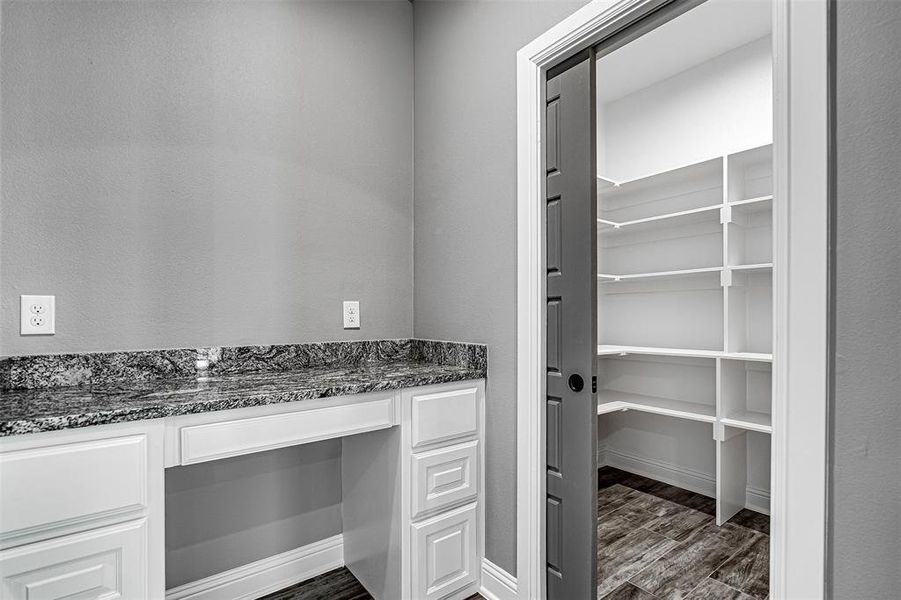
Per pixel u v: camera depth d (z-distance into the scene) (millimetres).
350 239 1965
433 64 2047
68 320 1382
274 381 1477
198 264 1608
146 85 1516
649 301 3062
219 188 1652
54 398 1200
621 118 3289
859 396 871
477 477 1729
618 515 2525
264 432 1286
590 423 1467
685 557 2082
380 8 2076
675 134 2975
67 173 1380
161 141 1540
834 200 906
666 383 2973
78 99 1398
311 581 1830
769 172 2479
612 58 2793
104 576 1054
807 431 921
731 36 2578
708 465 2803
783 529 951
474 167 1812
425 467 1587
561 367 1564
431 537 1602
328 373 1652
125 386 1383
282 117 1793
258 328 1730
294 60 1827
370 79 2035
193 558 1606
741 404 2539
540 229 1563
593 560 1458
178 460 1160
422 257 2096
